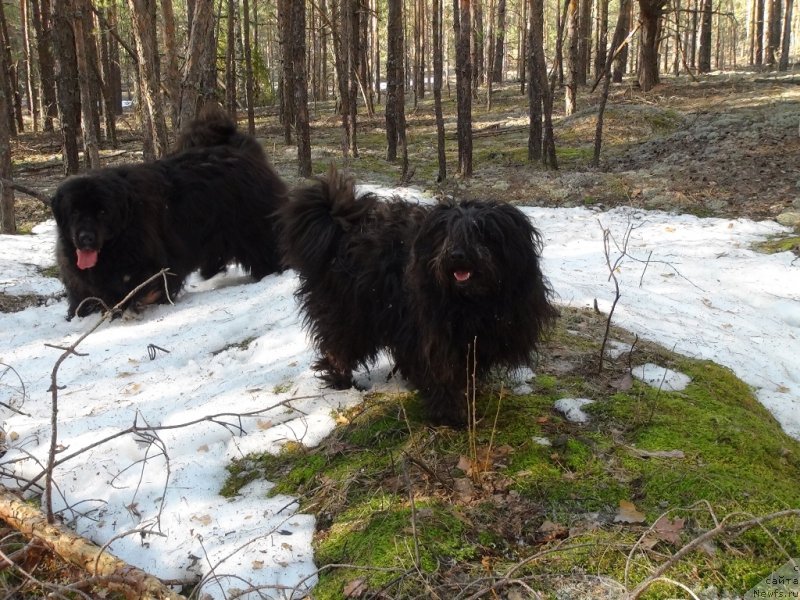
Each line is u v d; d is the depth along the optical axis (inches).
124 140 794.2
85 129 428.8
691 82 919.0
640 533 121.1
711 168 455.2
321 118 956.0
